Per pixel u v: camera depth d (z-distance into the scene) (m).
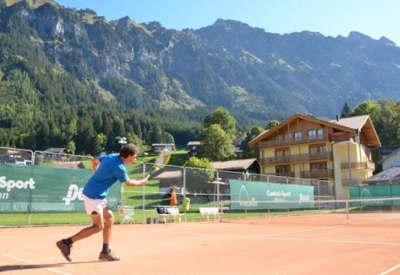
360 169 50.44
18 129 183.12
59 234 11.22
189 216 23.34
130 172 21.73
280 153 56.12
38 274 5.02
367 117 53.12
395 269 5.41
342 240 9.37
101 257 6.08
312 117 52.16
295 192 29.86
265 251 7.25
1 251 7.09
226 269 5.40
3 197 13.73
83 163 19.30
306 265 5.73
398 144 77.12
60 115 180.62
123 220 17.55
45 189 14.83
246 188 24.42
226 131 99.69
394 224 16.34
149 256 6.59
